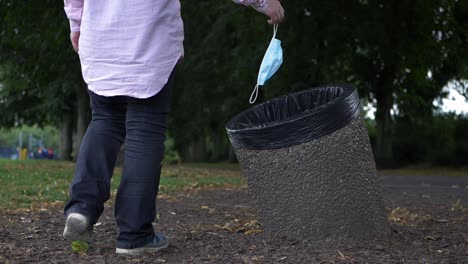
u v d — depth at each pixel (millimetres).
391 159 24141
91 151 3467
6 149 72000
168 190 8945
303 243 3891
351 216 3922
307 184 3898
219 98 22391
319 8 20156
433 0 21594
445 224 4984
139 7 3330
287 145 3885
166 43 3379
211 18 20438
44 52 19922
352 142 3898
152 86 3342
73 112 28984
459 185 11922
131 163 3447
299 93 4406
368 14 20516
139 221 3463
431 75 24359
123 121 3588
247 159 4051
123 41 3340
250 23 20375
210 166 24531
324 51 21078
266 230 4125
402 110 26188
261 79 3838
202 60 20688
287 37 19906
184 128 23469
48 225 4773
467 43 23219
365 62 22953
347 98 3871
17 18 16625
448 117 26016
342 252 3607
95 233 4371
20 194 7703
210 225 4879
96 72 3406
